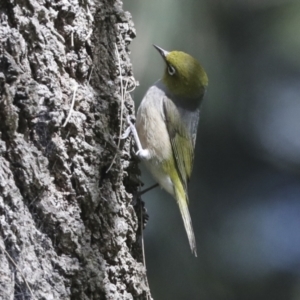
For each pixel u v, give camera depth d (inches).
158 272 569.9
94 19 319.6
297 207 684.1
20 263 262.5
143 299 337.4
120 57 342.3
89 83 313.0
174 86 439.5
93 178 296.8
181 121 435.8
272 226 675.4
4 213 261.9
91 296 291.9
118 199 317.1
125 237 319.0
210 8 594.2
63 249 279.3
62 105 289.0
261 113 671.8
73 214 286.5
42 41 282.7
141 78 536.7
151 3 546.9
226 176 649.0
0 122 265.0
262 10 657.6
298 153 699.4
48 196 277.1
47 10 288.2
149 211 577.9
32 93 273.9
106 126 315.0
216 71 596.4
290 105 697.0
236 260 634.2
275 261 663.1
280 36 668.7
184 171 439.2
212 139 631.2
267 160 680.4
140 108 433.1
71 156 289.6
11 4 273.9
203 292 579.8
